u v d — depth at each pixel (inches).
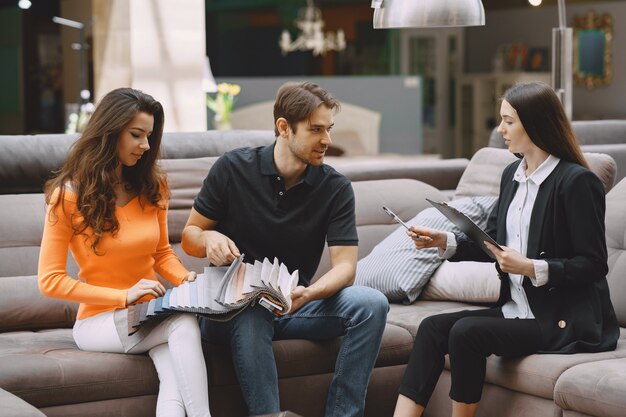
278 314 126.2
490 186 182.4
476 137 624.1
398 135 508.1
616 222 155.4
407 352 145.5
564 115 132.3
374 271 169.6
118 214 131.4
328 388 139.0
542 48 594.2
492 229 142.0
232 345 128.4
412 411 134.7
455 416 132.6
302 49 647.8
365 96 506.0
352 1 639.8
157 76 330.0
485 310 139.1
